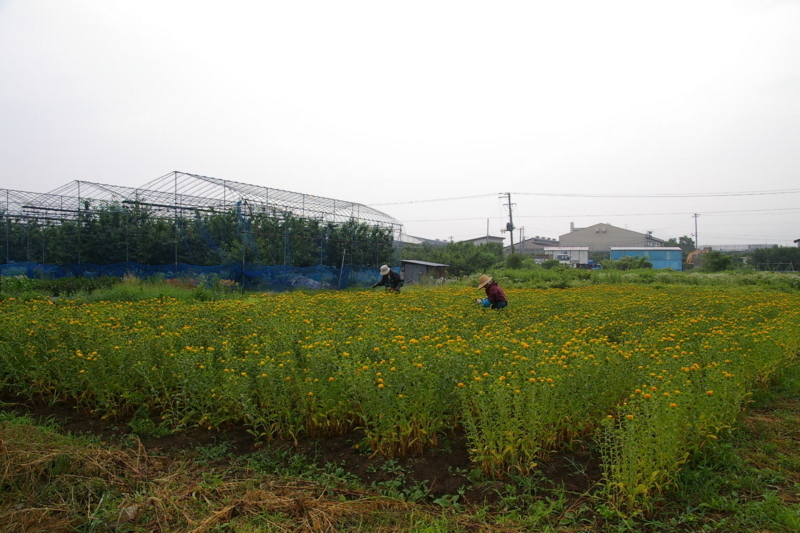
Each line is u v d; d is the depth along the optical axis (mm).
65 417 6445
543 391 4930
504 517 4125
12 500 4344
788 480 4844
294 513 4203
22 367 6934
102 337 7160
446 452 5316
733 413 5656
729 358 6535
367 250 30422
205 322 9289
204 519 4070
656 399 4688
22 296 14656
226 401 5949
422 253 52250
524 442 4867
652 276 33219
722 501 4383
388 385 5145
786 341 8305
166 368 6527
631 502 4223
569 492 4574
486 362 5969
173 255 24578
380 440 5316
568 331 8773
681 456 4828
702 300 15641
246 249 23672
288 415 5566
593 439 5273
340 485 4723
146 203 24109
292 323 9062
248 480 4723
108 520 4145
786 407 6969
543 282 29594
